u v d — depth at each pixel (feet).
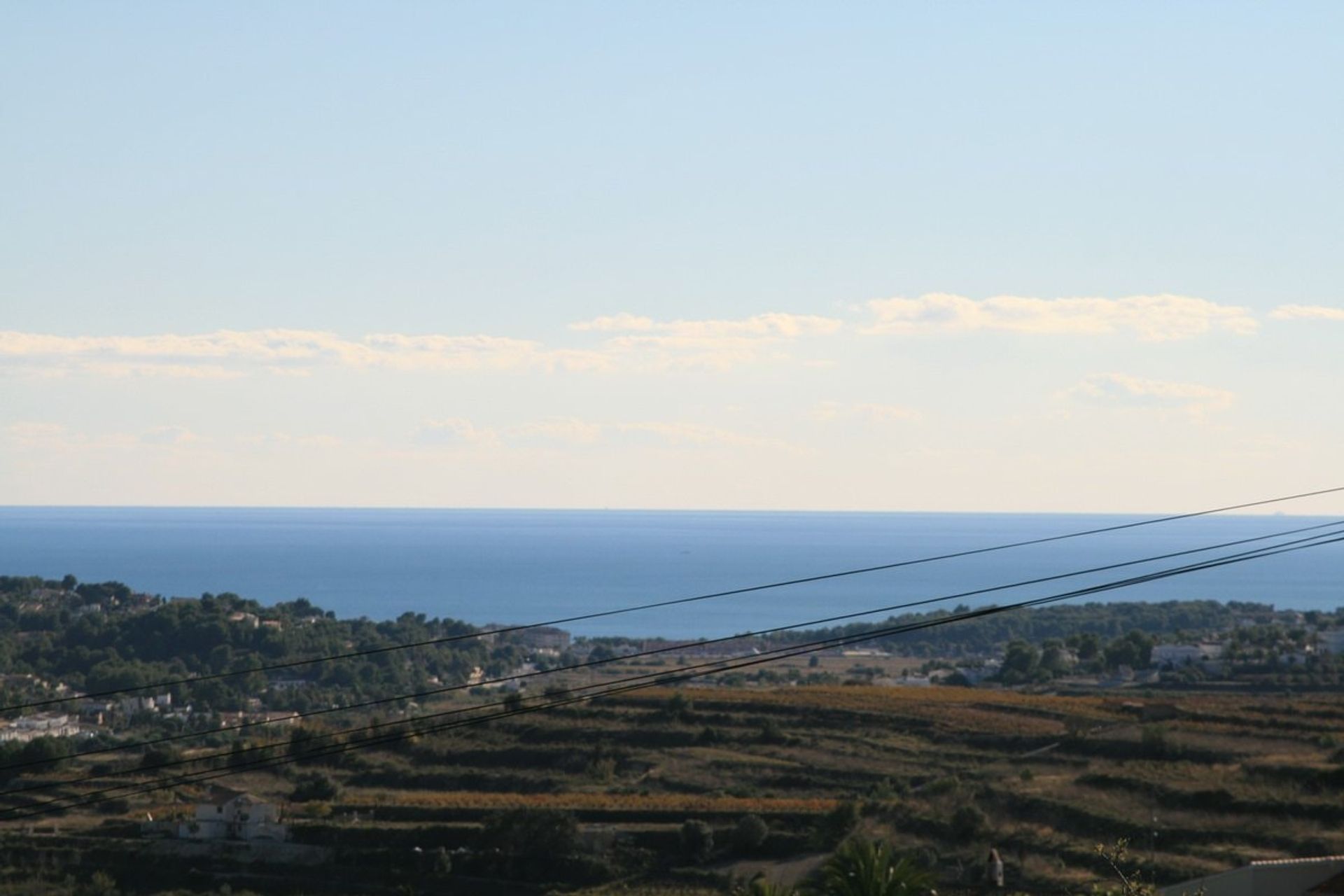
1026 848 263.08
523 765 413.59
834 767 383.86
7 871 314.14
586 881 285.64
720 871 282.77
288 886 298.56
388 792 388.98
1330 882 125.70
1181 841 257.55
